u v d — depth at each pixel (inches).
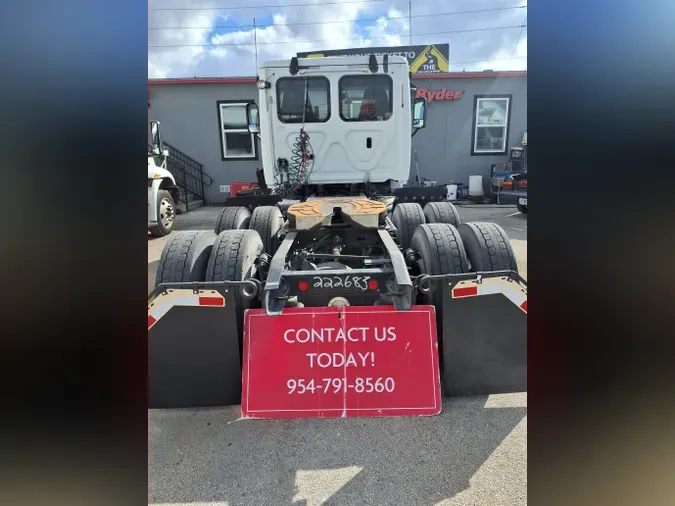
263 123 200.1
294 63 192.9
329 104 198.2
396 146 203.0
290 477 84.6
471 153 502.3
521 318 102.0
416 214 172.9
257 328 93.1
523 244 275.1
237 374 100.4
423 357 92.0
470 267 112.9
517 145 499.2
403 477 83.8
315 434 97.1
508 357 102.9
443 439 94.0
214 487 82.4
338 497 79.5
